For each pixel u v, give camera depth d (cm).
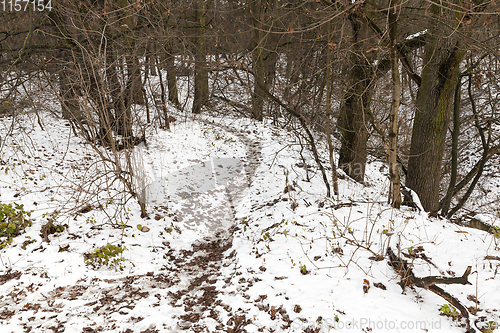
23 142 924
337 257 493
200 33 1380
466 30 596
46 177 780
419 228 571
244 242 627
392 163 633
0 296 423
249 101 1727
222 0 1583
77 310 412
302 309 391
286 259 509
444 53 646
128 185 650
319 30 802
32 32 748
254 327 378
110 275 500
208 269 559
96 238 583
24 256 505
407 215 630
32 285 448
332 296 407
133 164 694
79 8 831
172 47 1155
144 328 389
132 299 448
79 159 920
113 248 516
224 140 1362
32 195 689
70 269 492
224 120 1680
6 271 470
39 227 580
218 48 1466
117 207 651
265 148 1311
